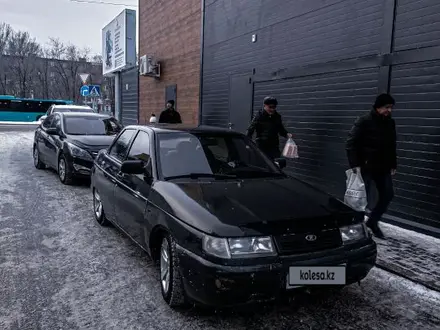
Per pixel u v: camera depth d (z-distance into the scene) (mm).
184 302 3049
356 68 6195
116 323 2912
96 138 8336
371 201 5777
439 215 5051
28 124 31703
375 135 4648
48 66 55188
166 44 13852
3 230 5059
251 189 3434
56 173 9547
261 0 8570
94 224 5395
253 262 2637
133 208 3840
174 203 3141
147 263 4047
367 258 3002
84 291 3414
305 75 7332
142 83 16609
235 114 9781
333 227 2938
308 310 3156
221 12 10219
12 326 2846
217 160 3982
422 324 3006
